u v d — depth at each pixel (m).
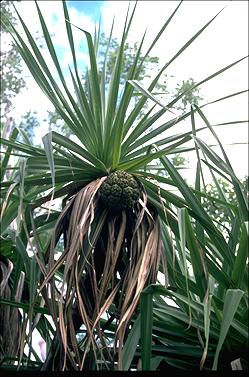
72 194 3.03
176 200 2.93
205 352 2.25
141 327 2.34
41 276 2.80
